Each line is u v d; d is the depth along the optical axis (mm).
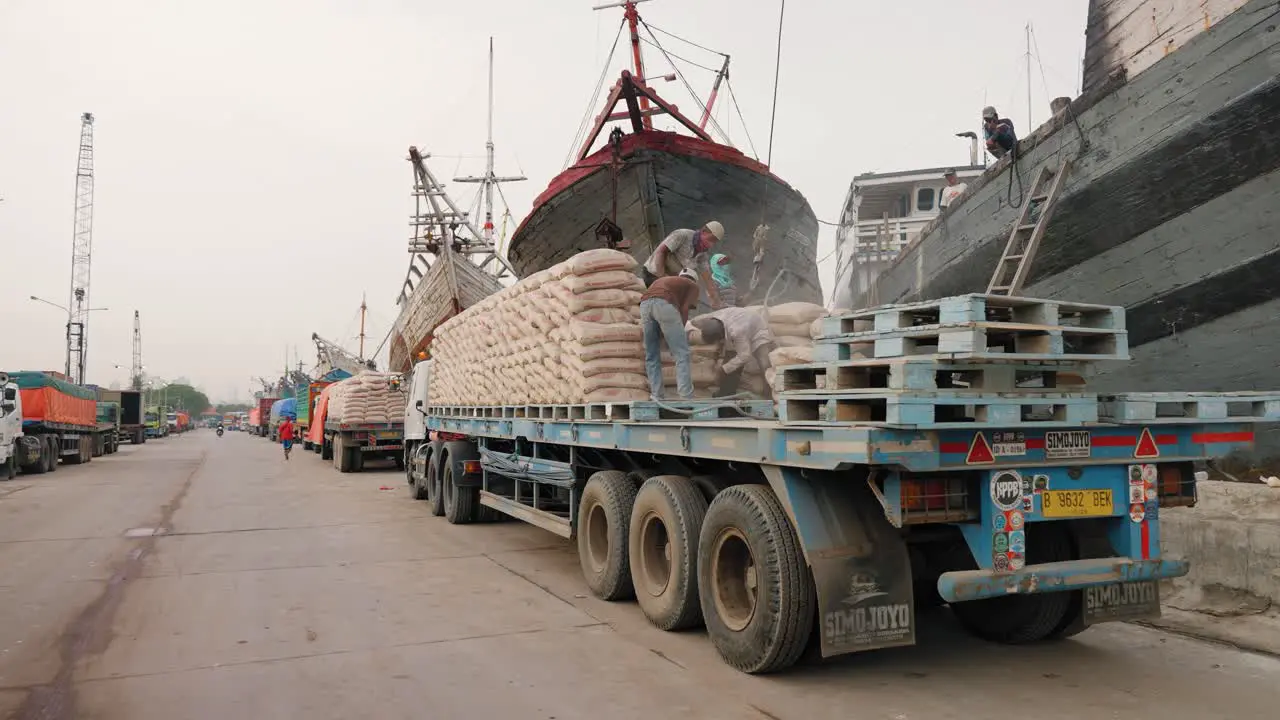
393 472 21672
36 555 8523
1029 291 9109
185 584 7016
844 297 17859
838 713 3895
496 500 9328
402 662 4754
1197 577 5680
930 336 3799
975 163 18438
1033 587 3920
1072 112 8352
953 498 3941
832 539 4129
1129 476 4242
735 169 13242
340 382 25156
